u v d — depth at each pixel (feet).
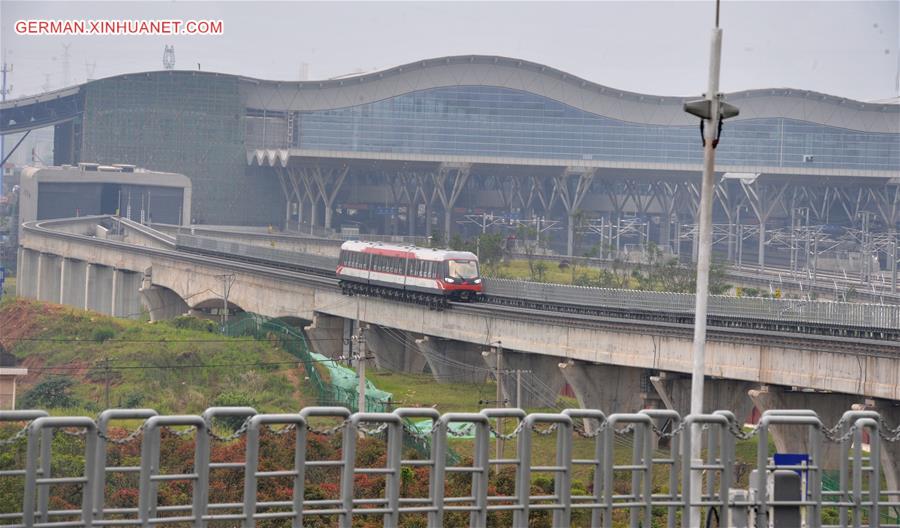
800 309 517.55
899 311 466.29
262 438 295.69
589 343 543.80
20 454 234.38
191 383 613.11
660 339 503.20
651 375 526.98
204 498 133.90
